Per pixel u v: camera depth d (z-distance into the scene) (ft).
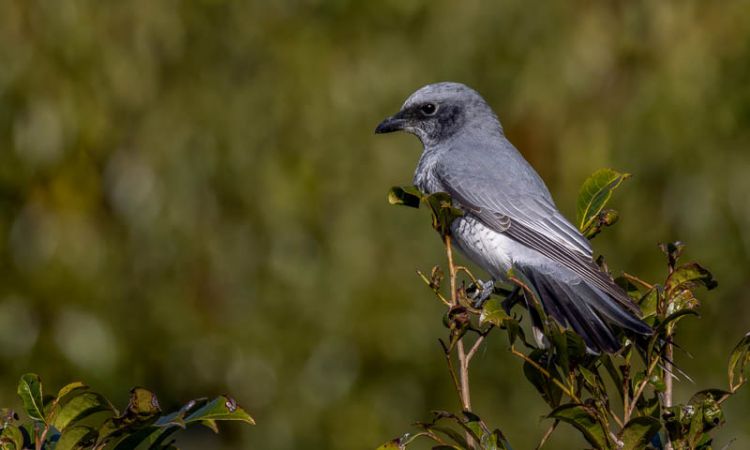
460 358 18.29
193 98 40.22
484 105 30.12
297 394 40.11
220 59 40.78
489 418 39.32
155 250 39.88
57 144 39.37
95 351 39.40
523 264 25.95
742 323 40.01
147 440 16.93
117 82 39.60
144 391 15.78
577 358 17.90
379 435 39.65
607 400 17.70
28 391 15.97
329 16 41.57
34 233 39.70
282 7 41.57
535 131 39.81
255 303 40.14
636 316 18.95
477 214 27.14
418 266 39.34
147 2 39.93
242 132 39.96
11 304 39.34
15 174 39.40
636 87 39.78
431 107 30.09
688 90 39.17
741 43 39.45
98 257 39.86
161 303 40.04
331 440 39.73
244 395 40.40
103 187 40.14
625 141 39.58
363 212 39.52
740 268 39.42
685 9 39.88
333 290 39.52
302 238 39.78
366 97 40.19
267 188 39.55
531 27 40.29
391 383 40.01
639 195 39.68
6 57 39.34
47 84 39.42
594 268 23.79
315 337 39.88
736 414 39.40
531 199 27.04
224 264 39.83
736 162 39.34
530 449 39.19
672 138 39.17
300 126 40.06
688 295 18.35
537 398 39.83
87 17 39.60
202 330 40.14
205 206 39.96
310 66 40.37
